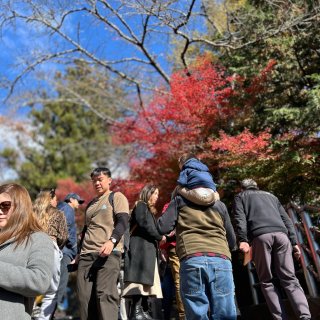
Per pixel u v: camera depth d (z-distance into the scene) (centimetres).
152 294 544
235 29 1288
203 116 962
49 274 241
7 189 262
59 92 1873
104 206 500
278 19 1083
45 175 2475
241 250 487
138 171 1068
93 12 1120
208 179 387
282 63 1095
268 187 955
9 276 227
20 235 250
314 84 1096
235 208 510
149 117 1009
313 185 969
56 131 2644
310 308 569
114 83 1711
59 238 506
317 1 1039
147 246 549
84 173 2469
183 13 1045
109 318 456
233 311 359
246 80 1084
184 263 367
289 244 493
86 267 482
